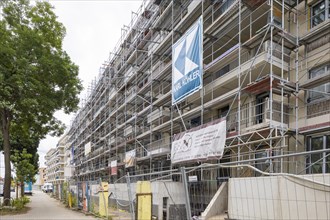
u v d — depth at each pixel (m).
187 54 16.69
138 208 7.30
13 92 18.72
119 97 36.88
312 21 13.45
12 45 18.66
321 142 11.98
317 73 12.73
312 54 12.98
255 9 14.59
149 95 27.72
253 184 7.47
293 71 13.71
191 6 20.23
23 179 31.69
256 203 7.32
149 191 7.49
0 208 18.83
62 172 97.00
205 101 19.78
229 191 8.38
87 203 17.62
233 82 16.12
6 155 20.58
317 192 5.72
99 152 43.12
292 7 14.06
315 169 11.88
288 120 13.34
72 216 15.87
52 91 20.95
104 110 42.88
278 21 14.45
